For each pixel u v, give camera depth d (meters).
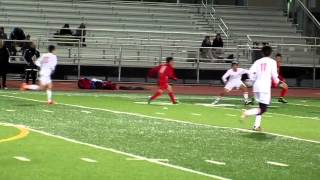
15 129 29.83
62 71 71.88
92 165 20.83
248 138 29.47
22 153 22.83
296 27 89.62
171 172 20.00
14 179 18.17
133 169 20.34
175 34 81.56
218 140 28.38
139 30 82.75
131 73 73.75
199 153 24.34
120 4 88.00
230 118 38.78
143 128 31.92
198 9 89.50
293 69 78.19
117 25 83.06
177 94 60.53
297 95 65.06
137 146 25.62
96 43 74.75
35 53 59.97
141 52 75.75
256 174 20.23
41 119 34.47
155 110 42.53
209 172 20.28
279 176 20.03
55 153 23.06
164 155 23.55
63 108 41.44
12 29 77.81
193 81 74.94
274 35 87.44
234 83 49.59
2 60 58.09
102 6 86.44
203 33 80.38
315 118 41.31
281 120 39.16
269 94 31.86
